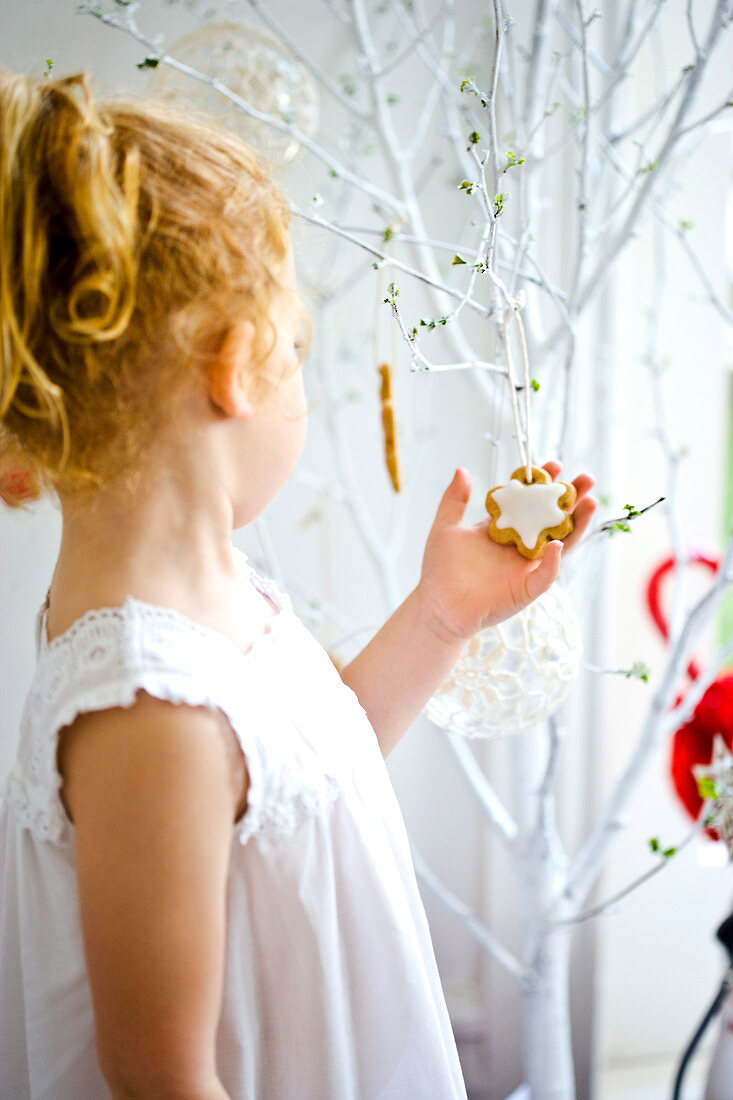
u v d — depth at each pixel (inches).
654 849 34.3
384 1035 24.8
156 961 19.3
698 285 47.6
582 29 29.2
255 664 23.1
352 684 28.0
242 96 36.9
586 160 30.1
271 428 23.0
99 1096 24.6
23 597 43.5
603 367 45.5
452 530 27.3
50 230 20.1
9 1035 26.0
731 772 33.5
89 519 22.4
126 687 20.0
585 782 49.5
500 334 28.5
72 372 20.5
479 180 24.9
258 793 21.3
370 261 45.3
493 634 27.8
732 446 54.7
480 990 52.9
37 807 22.6
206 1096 19.6
